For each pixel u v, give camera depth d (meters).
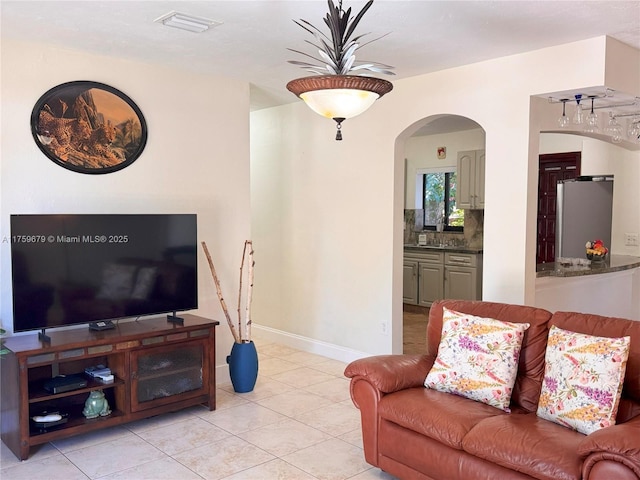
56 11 3.01
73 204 3.80
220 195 4.62
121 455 3.24
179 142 4.34
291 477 2.98
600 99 4.03
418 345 5.94
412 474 2.76
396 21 3.17
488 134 4.07
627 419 2.47
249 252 4.73
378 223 4.87
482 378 2.85
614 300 5.54
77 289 3.51
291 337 5.75
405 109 4.59
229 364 4.41
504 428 2.45
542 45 3.66
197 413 3.92
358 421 3.77
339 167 5.17
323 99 2.41
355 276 5.10
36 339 3.39
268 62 4.09
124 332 3.58
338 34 2.39
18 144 3.55
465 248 7.10
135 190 4.11
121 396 3.54
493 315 3.12
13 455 3.24
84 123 3.82
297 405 4.08
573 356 2.57
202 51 3.80
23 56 3.55
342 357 5.24
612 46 3.53
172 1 2.87
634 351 2.52
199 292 4.52
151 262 3.83
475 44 3.63
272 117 5.82
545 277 4.43
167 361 3.72
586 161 6.19
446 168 7.64
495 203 4.06
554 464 2.17
